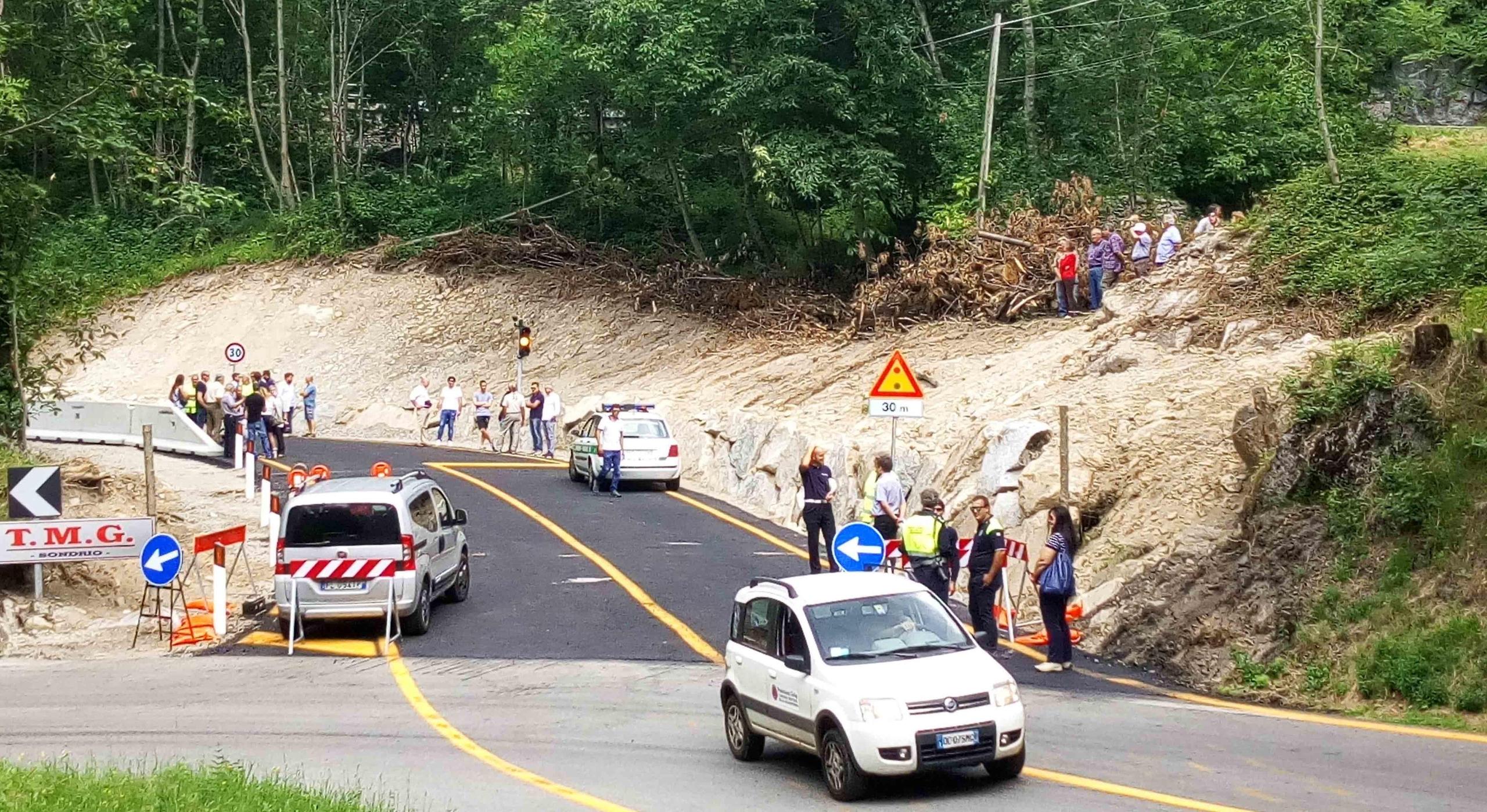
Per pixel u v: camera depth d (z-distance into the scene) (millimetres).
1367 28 41844
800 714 11047
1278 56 40219
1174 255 28438
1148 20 37875
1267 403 18031
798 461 26891
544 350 43812
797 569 21172
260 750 12445
